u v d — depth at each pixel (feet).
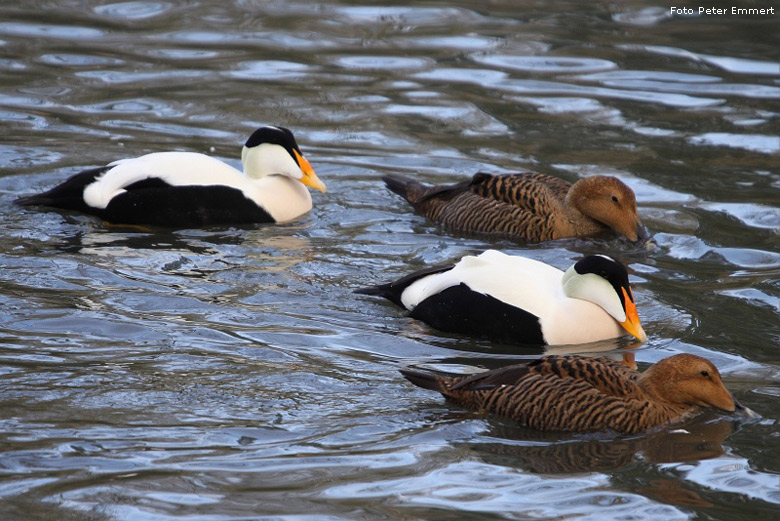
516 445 30.55
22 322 36.83
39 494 26.81
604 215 48.57
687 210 51.19
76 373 33.27
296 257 44.80
